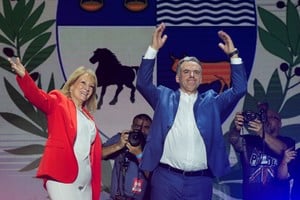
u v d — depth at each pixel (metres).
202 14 6.29
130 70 6.24
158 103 4.55
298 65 6.27
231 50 4.63
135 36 6.28
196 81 4.53
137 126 6.18
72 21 6.27
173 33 6.26
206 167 4.51
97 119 6.18
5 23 6.29
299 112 6.23
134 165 6.11
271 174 6.14
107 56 6.24
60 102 4.21
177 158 4.44
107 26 6.28
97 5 6.30
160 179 4.50
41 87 6.21
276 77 6.25
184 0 6.29
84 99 4.33
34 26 6.28
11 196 6.10
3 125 6.19
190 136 4.45
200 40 6.26
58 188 4.13
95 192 4.31
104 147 6.14
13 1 6.31
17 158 6.15
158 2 6.29
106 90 6.22
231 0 6.30
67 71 6.23
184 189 4.48
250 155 6.17
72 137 4.13
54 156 4.10
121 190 6.08
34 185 6.12
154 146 4.49
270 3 6.29
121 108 6.21
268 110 6.23
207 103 4.54
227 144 6.18
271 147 6.18
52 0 6.29
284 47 6.29
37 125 6.20
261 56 6.27
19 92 6.22
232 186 6.14
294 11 6.29
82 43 6.25
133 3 6.30
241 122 6.19
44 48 6.25
